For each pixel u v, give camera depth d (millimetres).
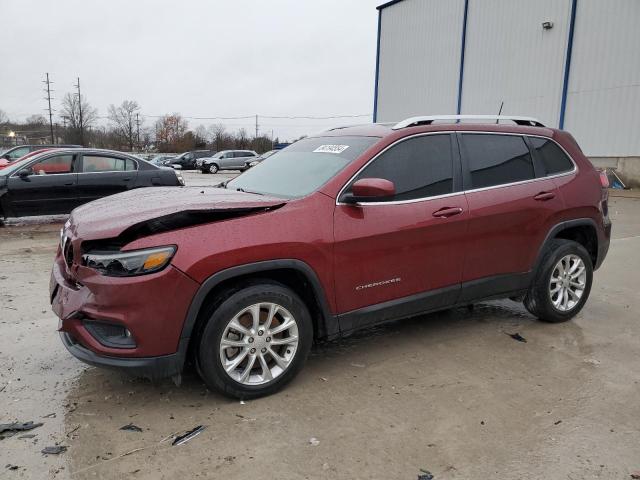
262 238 3180
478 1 23312
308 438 2879
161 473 2568
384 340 4355
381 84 29484
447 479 2545
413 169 3885
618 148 18703
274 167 4301
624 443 2855
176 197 3594
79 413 3133
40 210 9820
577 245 4723
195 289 3008
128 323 2910
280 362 3354
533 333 4535
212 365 3127
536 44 21094
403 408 3215
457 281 4066
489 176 4250
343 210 3521
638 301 5492
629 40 18078
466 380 3605
